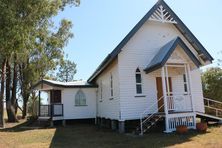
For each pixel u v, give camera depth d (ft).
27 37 68.03
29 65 117.80
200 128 53.62
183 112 56.75
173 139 46.57
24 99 124.98
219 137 46.52
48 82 85.61
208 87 109.70
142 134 53.67
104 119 78.28
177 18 66.95
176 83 67.36
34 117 96.58
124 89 61.31
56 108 83.15
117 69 62.80
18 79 124.06
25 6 65.26
